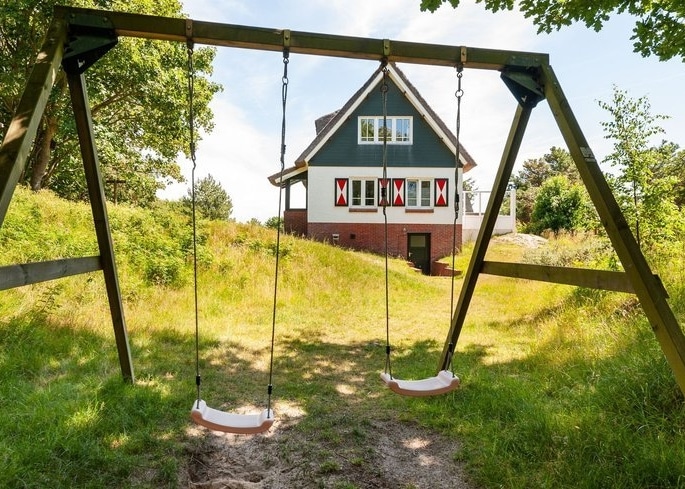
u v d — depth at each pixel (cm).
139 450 278
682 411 271
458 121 336
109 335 504
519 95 336
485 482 251
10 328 426
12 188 212
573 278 286
